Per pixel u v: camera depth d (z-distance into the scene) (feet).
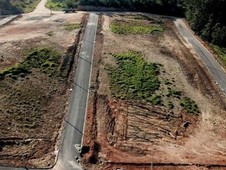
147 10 360.48
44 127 166.91
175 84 215.92
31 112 175.83
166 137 167.84
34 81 202.90
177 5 358.02
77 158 149.59
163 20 338.34
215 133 174.29
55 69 219.41
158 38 288.10
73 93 196.75
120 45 265.13
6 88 191.31
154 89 207.41
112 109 184.85
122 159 150.82
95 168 144.97
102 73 220.64
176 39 290.76
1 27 295.28
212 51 271.28
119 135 165.68
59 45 254.06
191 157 156.15
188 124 179.11
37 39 260.83
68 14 341.00
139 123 175.94
